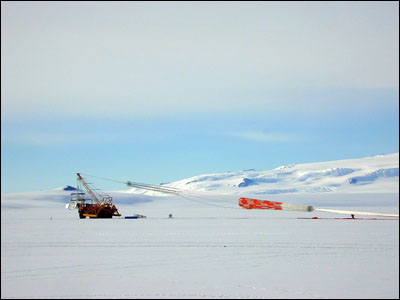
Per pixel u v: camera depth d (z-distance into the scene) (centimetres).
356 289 2677
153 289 2686
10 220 12038
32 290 2689
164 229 7575
